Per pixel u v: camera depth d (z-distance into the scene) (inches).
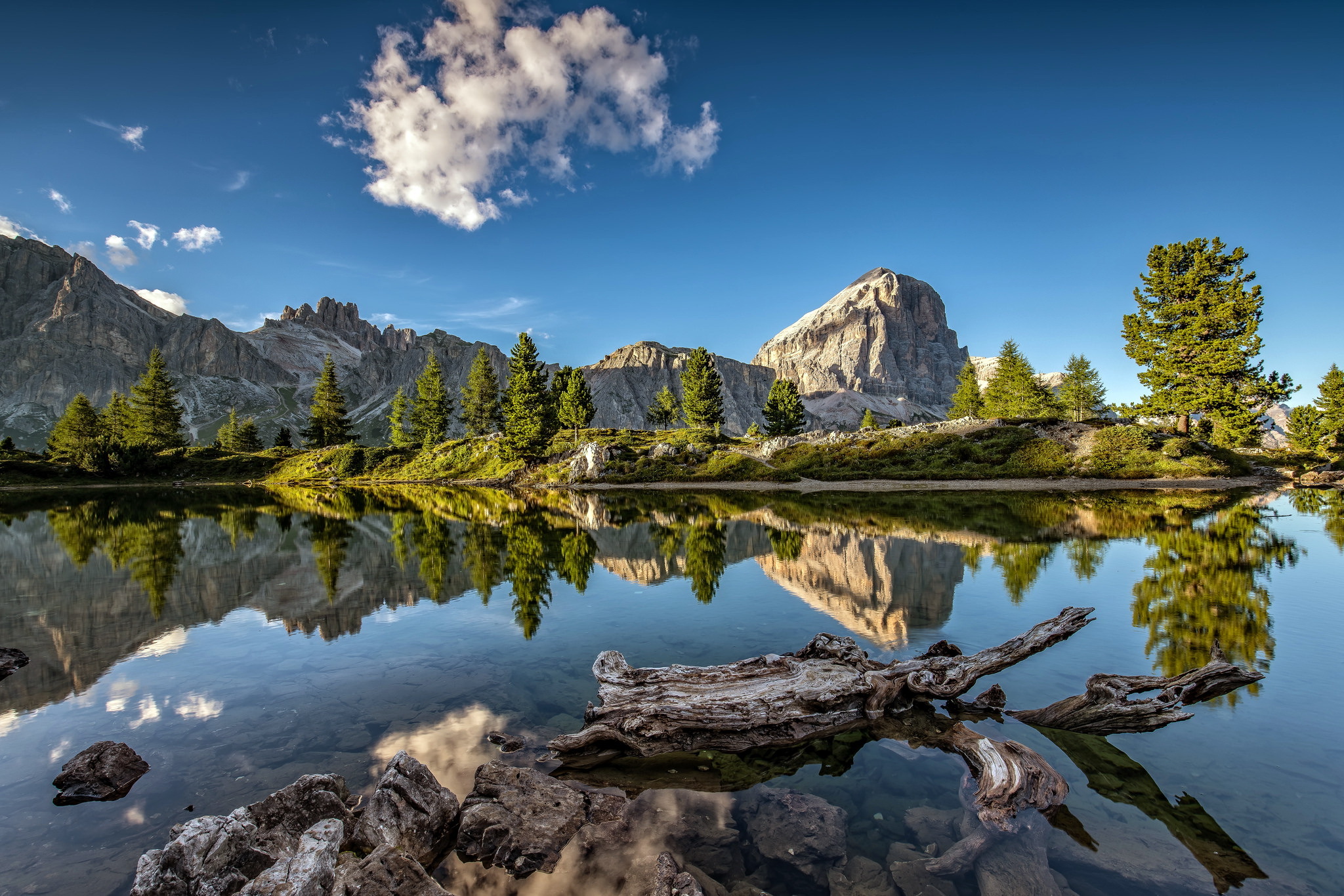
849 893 199.5
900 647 429.4
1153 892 191.9
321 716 332.2
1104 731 304.3
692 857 220.8
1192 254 2431.1
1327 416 3353.8
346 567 772.6
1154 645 416.8
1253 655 392.8
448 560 823.7
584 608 555.8
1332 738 285.0
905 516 1273.4
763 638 460.8
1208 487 1961.1
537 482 3129.9
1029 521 1131.9
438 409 4347.9
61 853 218.2
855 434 3159.5
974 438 2723.9
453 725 322.7
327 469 3858.3
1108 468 2249.0
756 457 3125.0
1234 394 2279.8
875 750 304.5
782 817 246.1
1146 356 2511.1
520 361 3430.1
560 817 241.9
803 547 876.0
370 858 202.4
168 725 321.7
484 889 205.6
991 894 194.1
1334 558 713.6
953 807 250.8
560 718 331.6
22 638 478.0
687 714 310.8
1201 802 239.9
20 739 306.2
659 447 3287.4
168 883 185.6
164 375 4439.0
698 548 895.1
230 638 474.9
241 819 214.8
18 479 3346.5
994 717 333.4
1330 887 189.0
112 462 3661.4
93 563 813.9
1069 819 233.8
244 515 1510.8
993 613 507.8
